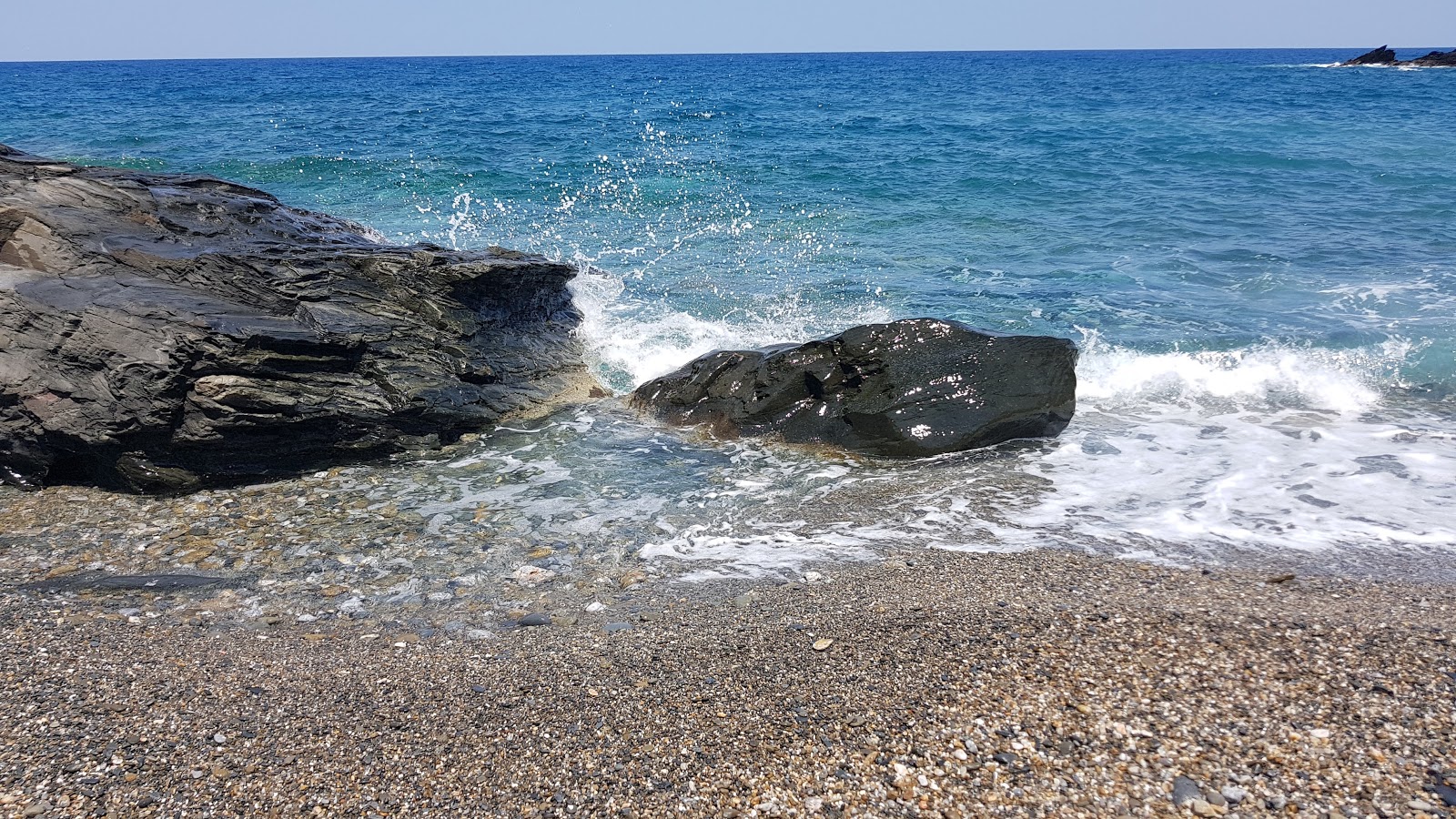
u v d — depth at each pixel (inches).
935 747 177.8
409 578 262.5
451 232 690.8
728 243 666.2
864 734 182.4
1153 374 416.2
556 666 212.7
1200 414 377.1
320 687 204.4
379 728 189.0
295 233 407.2
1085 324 485.7
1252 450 339.0
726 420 369.4
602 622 235.5
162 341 305.4
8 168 387.2
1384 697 185.2
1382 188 821.2
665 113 1587.1
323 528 292.5
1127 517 289.6
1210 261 602.5
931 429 341.4
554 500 313.4
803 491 317.4
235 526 293.3
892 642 215.2
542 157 1025.5
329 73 4045.3
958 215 748.0
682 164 982.4
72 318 310.3
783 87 2480.3
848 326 489.4
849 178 901.8
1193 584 240.8
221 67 5915.4
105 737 183.5
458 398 366.0
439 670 212.2
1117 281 563.8
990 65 4960.6
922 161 1001.5
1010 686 194.5
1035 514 293.7
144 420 301.9
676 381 387.5
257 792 170.6
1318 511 288.5
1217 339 457.1
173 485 314.8
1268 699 186.2
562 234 692.7
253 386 315.6
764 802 166.9
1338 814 156.9
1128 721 181.9
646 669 210.1
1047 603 230.5
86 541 280.5
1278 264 591.8
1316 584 239.5
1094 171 933.8
